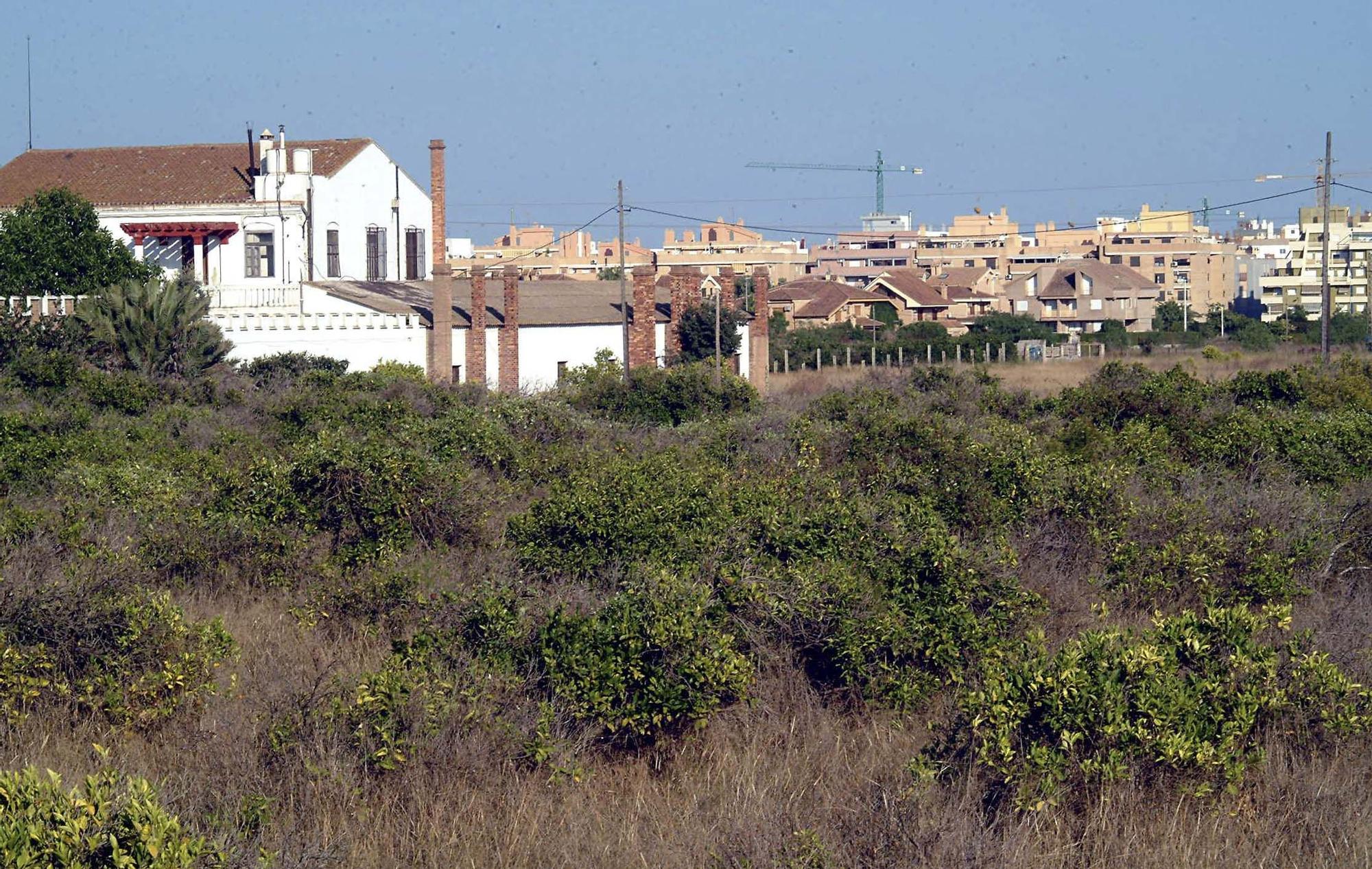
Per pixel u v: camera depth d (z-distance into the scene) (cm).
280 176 19300
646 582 4284
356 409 9794
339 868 3045
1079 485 6075
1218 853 3127
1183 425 8812
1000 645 4288
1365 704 3641
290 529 5650
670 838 3222
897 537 4772
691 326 19738
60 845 2572
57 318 13300
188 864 2620
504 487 6731
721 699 3912
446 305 17238
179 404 10188
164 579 5297
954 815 3153
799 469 6750
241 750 3491
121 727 3762
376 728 3459
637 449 8325
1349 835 3195
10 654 3828
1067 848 3150
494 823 3250
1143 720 3388
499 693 3731
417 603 4622
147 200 19500
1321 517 5900
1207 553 5338
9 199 19838
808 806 3384
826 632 4269
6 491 6894
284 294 18088
